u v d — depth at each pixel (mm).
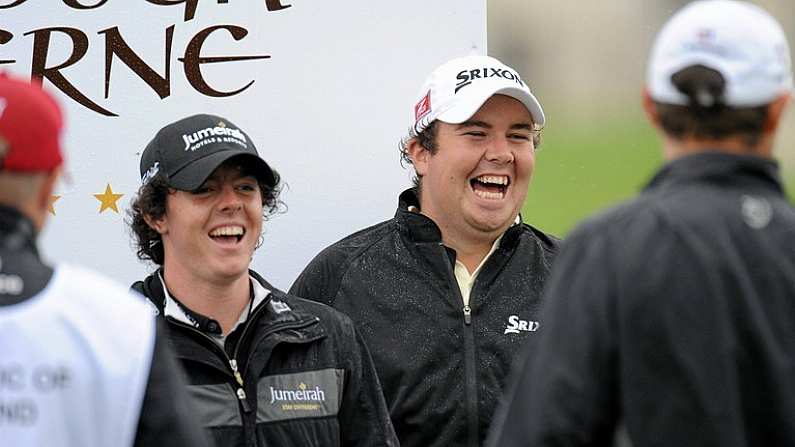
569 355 8555
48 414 8070
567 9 20141
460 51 15461
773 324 8477
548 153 18625
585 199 18312
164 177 12195
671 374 8336
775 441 8438
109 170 15070
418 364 13508
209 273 12039
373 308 13797
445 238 14203
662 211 8664
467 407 13422
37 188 8508
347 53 15336
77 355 8203
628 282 8492
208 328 12078
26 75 14992
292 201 15320
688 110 8859
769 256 8578
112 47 15078
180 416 8477
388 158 15430
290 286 15305
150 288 12430
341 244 14391
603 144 18750
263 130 15273
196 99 15180
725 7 9000
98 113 15055
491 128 14047
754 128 8867
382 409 12703
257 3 15219
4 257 8312
